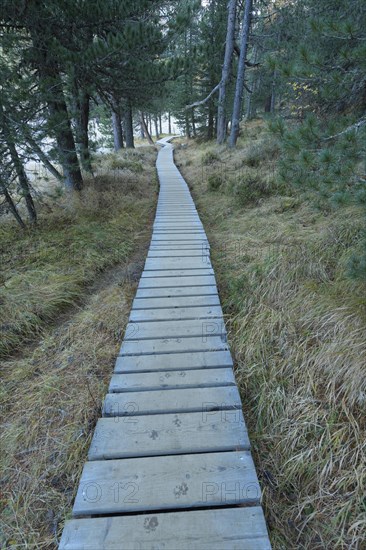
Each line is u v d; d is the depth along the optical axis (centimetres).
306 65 239
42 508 157
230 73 1366
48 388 229
